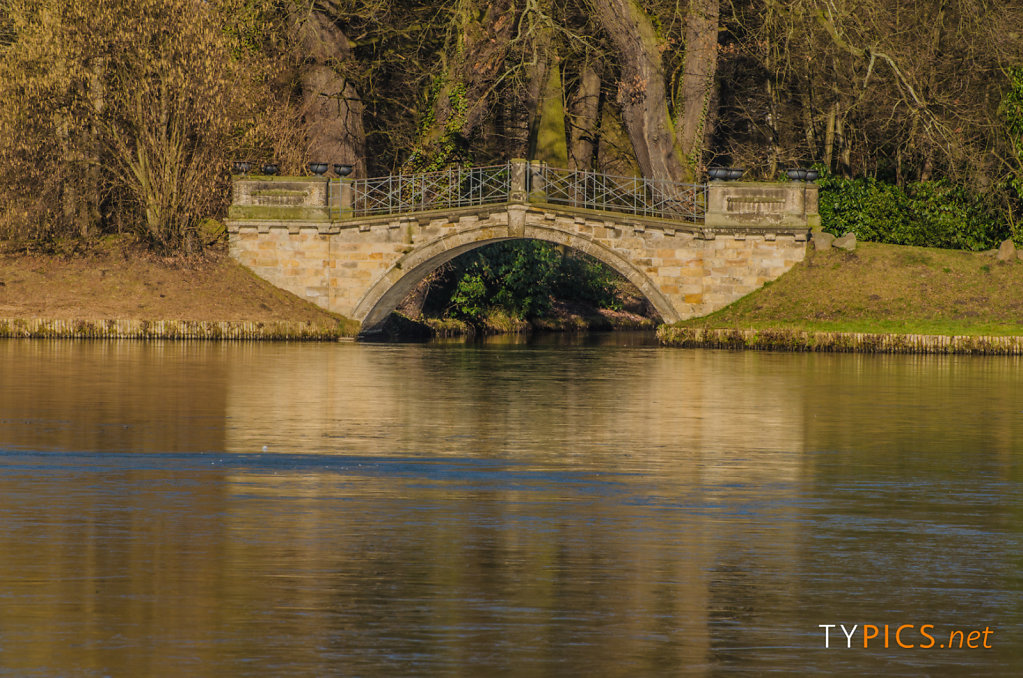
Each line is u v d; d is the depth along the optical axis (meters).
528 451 32.25
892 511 25.33
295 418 37.97
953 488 27.78
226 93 75.56
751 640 17.42
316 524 23.67
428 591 19.41
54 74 74.00
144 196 77.12
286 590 19.41
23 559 20.98
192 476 28.34
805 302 70.94
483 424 37.22
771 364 59.78
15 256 75.56
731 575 20.47
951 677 16.30
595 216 73.62
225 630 17.59
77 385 45.91
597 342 80.19
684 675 16.16
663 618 18.28
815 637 17.61
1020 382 50.72
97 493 26.33
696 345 71.31
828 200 79.69
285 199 75.75
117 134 76.31
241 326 71.94
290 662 16.44
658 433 35.72
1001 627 18.09
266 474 28.67
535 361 61.38
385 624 17.89
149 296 73.00
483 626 17.88
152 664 16.33
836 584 20.03
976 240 79.25
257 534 22.84
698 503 25.94
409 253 75.00
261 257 76.06
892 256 72.81
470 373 53.97
